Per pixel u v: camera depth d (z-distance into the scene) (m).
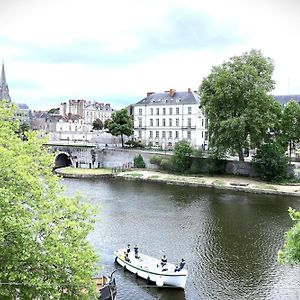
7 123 19.45
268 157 66.25
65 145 91.88
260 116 65.81
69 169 83.88
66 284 15.83
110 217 44.59
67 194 57.31
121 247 34.47
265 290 26.50
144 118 113.25
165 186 66.19
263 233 38.78
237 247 34.72
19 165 16.55
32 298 15.34
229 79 67.31
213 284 27.38
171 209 48.94
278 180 66.38
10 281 15.03
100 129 160.50
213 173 75.12
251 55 70.56
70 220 17.19
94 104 188.62
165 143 109.94
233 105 68.38
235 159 76.88
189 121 106.56
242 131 65.19
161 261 29.11
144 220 43.50
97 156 89.69
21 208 15.62
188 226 41.22
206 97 70.25
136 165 84.38
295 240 17.77
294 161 76.88
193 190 62.44
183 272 26.92
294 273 29.20
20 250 14.91
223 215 45.94
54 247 15.58
